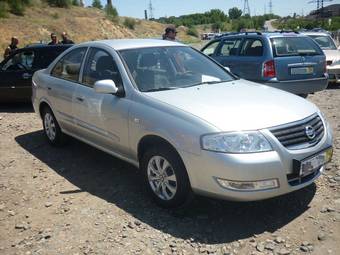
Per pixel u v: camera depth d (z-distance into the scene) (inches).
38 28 1332.4
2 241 160.9
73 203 187.6
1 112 390.0
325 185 193.2
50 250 152.7
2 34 1188.5
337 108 359.3
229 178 151.0
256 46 360.2
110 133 201.0
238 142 151.2
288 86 348.2
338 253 143.2
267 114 162.7
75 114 228.7
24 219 176.1
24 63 393.1
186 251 148.3
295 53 353.4
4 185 211.6
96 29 1643.7
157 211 176.6
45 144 275.4
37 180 216.1
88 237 159.5
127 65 199.9
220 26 4220.0
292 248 147.3
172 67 210.4
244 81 217.0
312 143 164.1
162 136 167.2
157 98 179.8
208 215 171.5
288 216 168.2
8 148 272.1
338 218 164.6
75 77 232.8
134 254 147.5
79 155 250.4
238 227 162.1
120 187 202.1
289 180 157.8
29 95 395.2
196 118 160.4
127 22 2236.7
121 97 193.0
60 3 1716.3
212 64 228.4
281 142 155.8
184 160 160.6
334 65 479.2
